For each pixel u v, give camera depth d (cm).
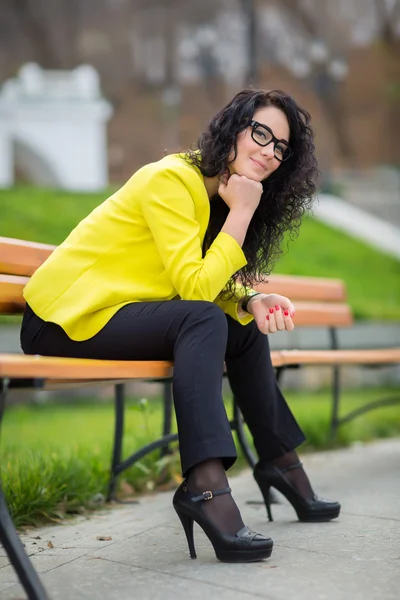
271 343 1177
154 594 278
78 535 379
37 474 435
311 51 4453
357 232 1992
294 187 368
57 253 350
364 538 354
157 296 344
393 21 4269
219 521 307
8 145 3175
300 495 389
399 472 545
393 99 4531
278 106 356
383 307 1512
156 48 5044
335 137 4631
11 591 285
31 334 348
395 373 1380
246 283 382
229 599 270
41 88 3200
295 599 269
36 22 4694
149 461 524
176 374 309
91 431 817
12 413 1052
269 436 384
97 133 3238
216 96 5034
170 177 342
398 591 277
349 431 730
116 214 348
